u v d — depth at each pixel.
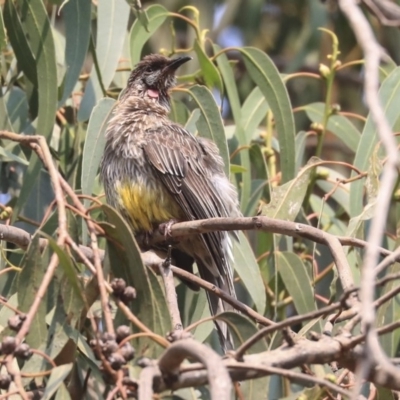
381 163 9.97
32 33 10.69
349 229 9.34
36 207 11.22
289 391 9.98
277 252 10.61
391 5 10.83
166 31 15.92
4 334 7.50
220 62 12.15
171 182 10.71
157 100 11.95
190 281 9.60
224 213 11.10
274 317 10.30
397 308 10.19
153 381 6.05
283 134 11.43
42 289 6.75
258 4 16.28
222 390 5.40
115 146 10.99
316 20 15.03
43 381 8.03
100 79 10.91
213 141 11.09
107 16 11.31
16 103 11.56
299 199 10.08
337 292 10.94
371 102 5.06
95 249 7.21
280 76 11.53
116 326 7.76
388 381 6.57
